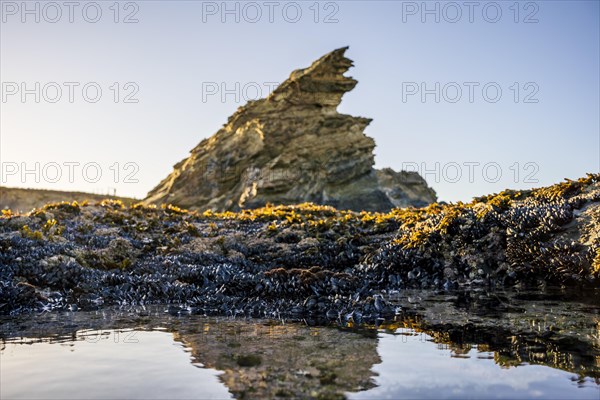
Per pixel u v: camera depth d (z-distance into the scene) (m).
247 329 5.39
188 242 11.97
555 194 10.72
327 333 5.11
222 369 3.77
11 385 3.43
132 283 8.05
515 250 9.37
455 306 6.84
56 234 10.74
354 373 3.63
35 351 4.39
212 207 76.88
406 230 11.80
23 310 6.72
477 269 9.70
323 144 79.38
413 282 9.54
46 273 8.07
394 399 3.08
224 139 84.62
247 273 9.03
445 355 4.14
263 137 77.94
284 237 12.39
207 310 6.75
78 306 7.10
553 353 4.18
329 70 83.56
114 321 5.95
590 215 9.30
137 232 12.27
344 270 10.63
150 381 3.49
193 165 82.25
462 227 10.56
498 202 11.10
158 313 6.54
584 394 3.18
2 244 8.98
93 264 9.37
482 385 3.35
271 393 3.20
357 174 81.31
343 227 12.92
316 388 3.30
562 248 8.71
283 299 7.46
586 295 7.68
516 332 5.03
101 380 3.53
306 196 74.81
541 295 7.76
